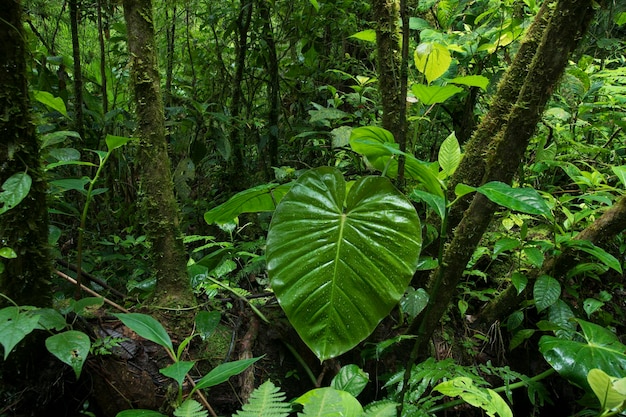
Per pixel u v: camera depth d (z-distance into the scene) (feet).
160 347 5.30
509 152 4.92
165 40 11.47
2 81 4.26
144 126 5.53
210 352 5.49
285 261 4.44
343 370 4.62
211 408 4.90
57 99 5.68
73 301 4.99
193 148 8.50
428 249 6.75
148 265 7.51
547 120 8.61
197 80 11.84
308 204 4.64
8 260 4.52
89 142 8.57
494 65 8.27
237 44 9.82
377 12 6.76
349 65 10.65
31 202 4.58
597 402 5.33
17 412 4.79
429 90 5.72
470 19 9.17
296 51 11.83
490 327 6.98
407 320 6.39
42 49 10.27
